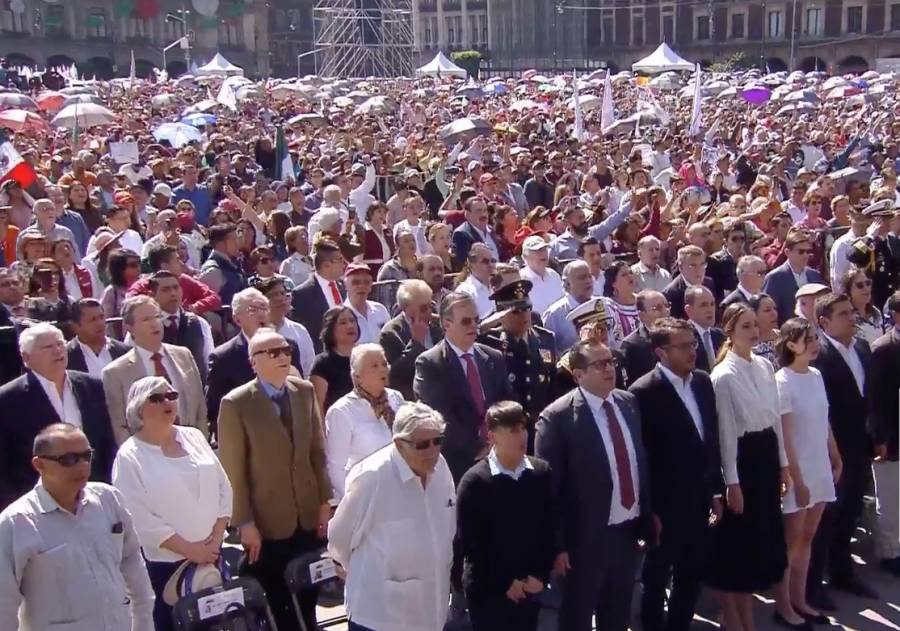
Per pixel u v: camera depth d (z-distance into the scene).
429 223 14.75
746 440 7.41
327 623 7.59
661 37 103.56
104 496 5.58
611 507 6.82
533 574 6.31
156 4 92.69
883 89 49.44
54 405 7.10
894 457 8.62
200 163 23.17
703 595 8.50
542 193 20.33
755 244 13.10
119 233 12.75
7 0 87.19
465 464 7.52
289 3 108.31
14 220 14.54
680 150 26.58
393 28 89.31
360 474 6.08
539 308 10.89
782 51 98.81
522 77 74.44
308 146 28.48
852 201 17.08
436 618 6.11
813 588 8.21
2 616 5.21
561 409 6.90
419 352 8.59
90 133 31.12
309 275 11.66
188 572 6.44
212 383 8.54
